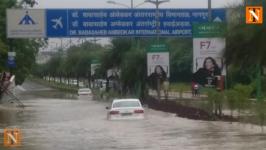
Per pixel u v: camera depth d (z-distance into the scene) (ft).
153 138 91.25
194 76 139.85
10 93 231.91
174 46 353.92
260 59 62.64
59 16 205.67
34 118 150.71
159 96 204.64
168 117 142.61
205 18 212.02
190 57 343.67
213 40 138.00
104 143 85.30
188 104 180.86
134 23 210.59
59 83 613.52
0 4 226.17
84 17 207.62
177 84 347.15
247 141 84.69
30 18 203.92
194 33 139.54
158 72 197.57
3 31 225.15
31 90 498.28
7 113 173.58
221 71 138.62
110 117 133.69
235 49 64.95
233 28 65.62
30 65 259.80
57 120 141.90
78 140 90.53
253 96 156.35
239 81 169.68
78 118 148.05
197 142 84.43
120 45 282.97
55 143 86.48
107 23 209.36
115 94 281.33
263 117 105.29
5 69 231.30
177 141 86.17
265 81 153.48
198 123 121.39
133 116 132.98
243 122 117.39
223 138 89.56
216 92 135.03
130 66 245.65
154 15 211.20
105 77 344.08
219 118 131.23
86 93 329.11
